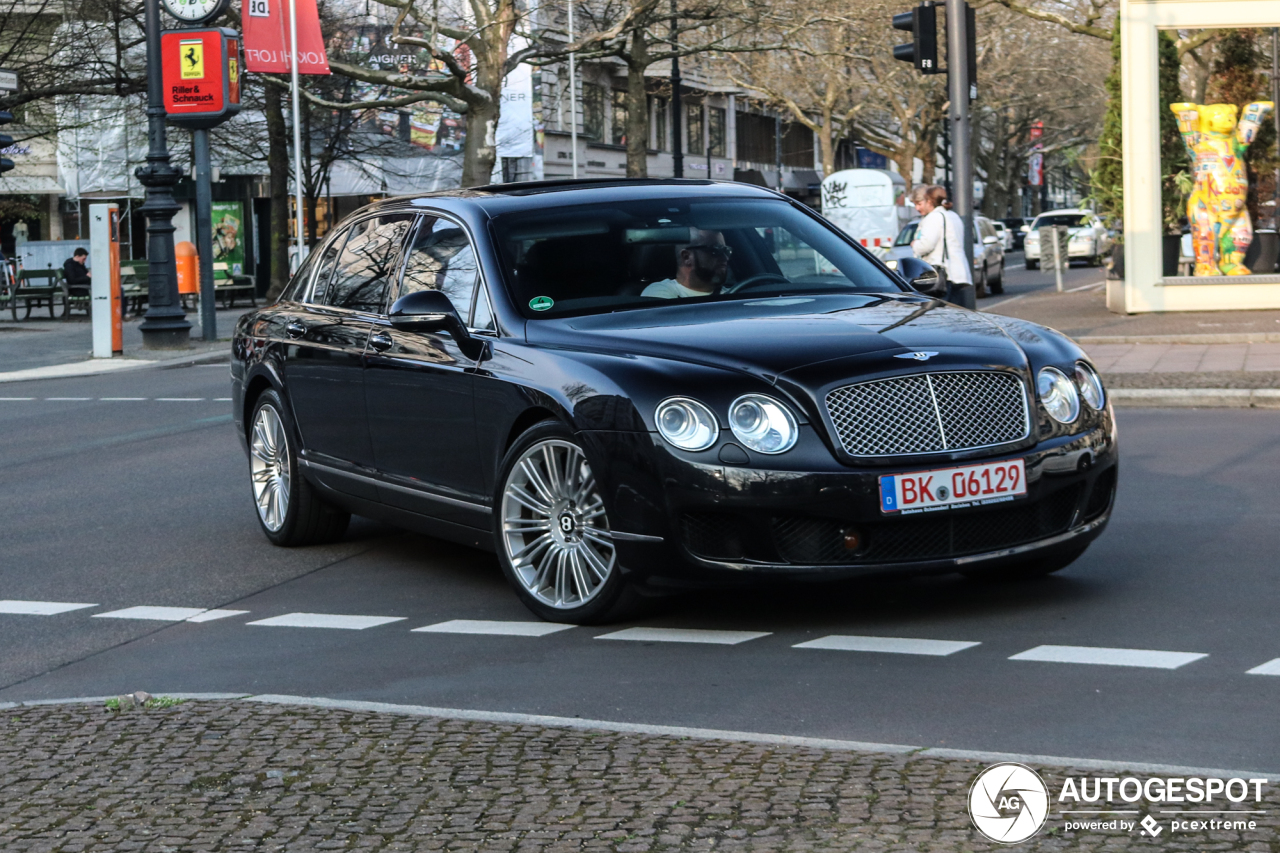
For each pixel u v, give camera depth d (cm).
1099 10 2664
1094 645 564
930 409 589
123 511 1029
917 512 579
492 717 486
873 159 9106
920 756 424
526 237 711
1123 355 1664
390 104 2962
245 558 845
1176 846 350
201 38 2509
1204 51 2153
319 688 560
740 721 487
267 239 5425
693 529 585
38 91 3434
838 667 548
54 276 3506
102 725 502
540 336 658
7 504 1086
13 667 627
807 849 358
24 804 426
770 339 612
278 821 399
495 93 3017
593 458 604
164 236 2489
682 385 588
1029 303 2784
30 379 2145
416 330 690
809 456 574
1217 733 451
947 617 619
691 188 773
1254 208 2156
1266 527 784
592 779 416
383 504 770
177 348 2489
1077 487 625
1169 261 2175
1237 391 1298
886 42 4312
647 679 544
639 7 3016
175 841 389
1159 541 762
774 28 3391
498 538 665
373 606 704
